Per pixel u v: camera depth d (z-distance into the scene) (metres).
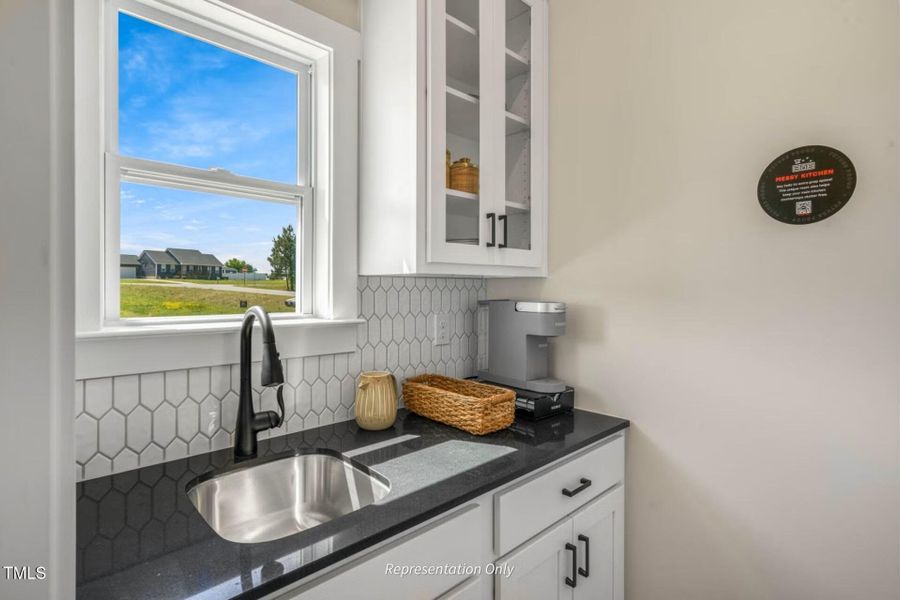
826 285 1.21
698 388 1.43
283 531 1.18
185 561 0.74
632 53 1.56
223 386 1.24
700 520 1.43
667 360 1.49
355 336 1.51
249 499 1.15
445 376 1.75
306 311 1.46
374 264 1.47
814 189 1.21
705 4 1.41
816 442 1.23
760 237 1.31
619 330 1.60
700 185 1.42
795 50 1.25
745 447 1.34
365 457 1.20
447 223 1.41
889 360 1.13
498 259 1.55
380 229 1.45
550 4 1.77
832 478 1.21
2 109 0.34
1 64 0.34
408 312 1.70
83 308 1.03
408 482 1.04
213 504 1.09
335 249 1.46
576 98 1.70
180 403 1.17
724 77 1.37
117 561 0.74
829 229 1.20
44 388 0.36
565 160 1.74
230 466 1.13
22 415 0.35
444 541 0.96
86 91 1.03
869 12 1.14
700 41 1.42
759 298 1.31
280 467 1.21
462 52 1.46
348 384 1.51
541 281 1.82
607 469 1.48
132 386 1.09
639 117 1.54
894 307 1.12
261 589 0.68
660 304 1.50
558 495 1.26
